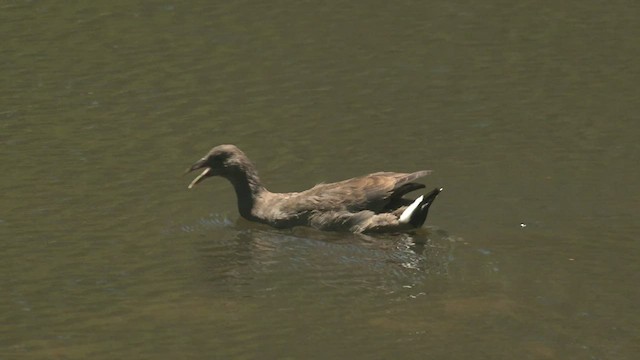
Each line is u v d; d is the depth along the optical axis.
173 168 19.38
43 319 14.64
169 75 22.91
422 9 25.97
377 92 22.16
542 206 17.64
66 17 25.62
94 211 17.89
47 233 17.14
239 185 18.14
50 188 18.61
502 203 17.81
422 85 22.42
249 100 21.89
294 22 25.28
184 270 16.06
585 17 25.41
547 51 23.81
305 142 20.31
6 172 19.12
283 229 17.72
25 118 21.16
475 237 16.70
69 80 22.72
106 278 15.77
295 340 13.98
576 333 13.93
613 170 18.88
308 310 14.78
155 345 13.95
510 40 24.36
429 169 19.17
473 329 14.11
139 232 17.30
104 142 20.25
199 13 25.78
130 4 26.31
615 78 22.50
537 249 16.22
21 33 24.81
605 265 15.66
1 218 17.55
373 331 14.16
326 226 17.53
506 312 14.49
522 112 21.27
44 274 15.88
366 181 17.75
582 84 22.31
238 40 24.44
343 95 22.08
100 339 14.11
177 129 20.78
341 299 15.07
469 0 26.44
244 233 17.48
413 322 14.34
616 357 13.36
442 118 21.09
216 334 14.20
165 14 25.75
